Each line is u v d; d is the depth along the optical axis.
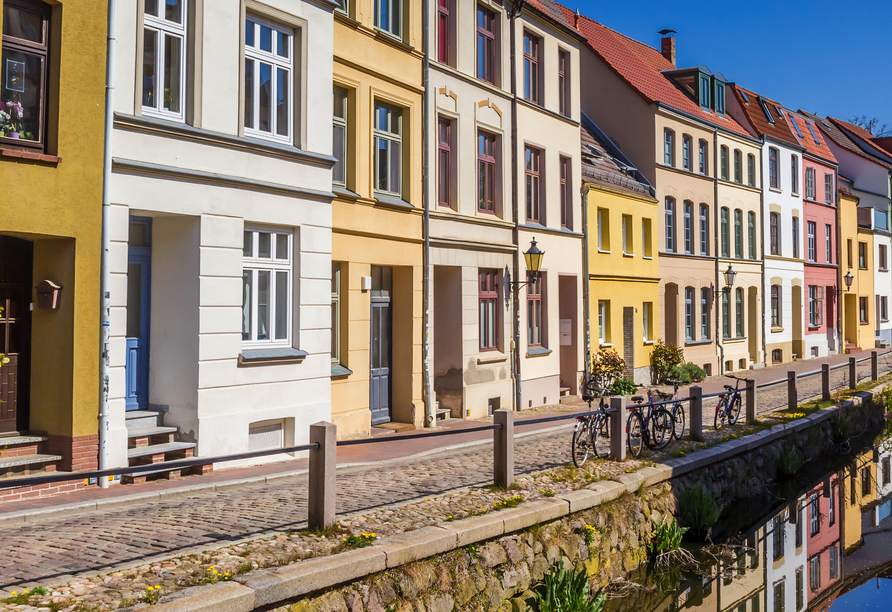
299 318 12.83
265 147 12.12
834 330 43.06
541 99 21.80
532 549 9.12
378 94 15.66
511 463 10.37
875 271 48.38
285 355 12.41
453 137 18.14
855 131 53.59
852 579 12.54
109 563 6.69
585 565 9.83
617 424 12.65
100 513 8.76
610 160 27.14
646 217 27.30
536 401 21.06
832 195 43.53
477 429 10.02
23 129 9.45
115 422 10.17
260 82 12.36
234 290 11.70
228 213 11.61
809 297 40.94
